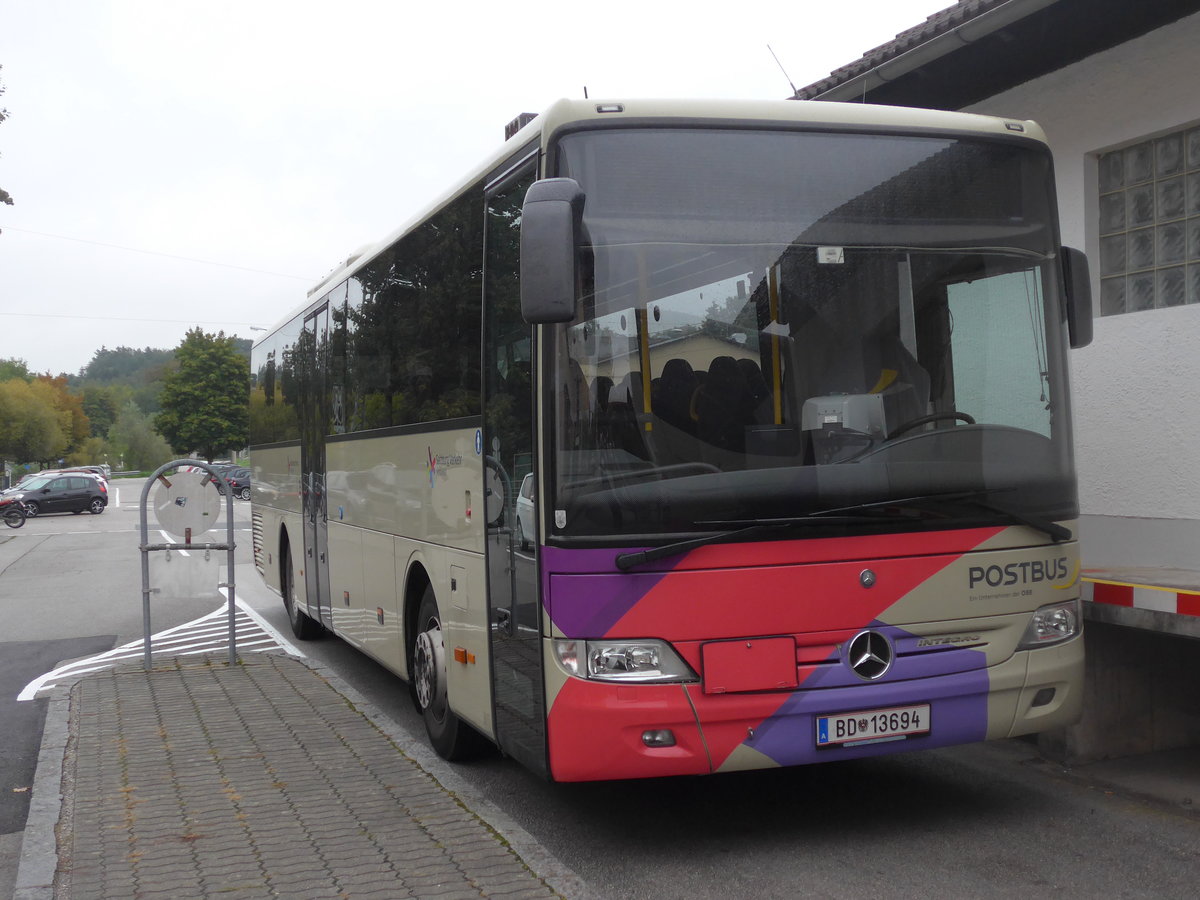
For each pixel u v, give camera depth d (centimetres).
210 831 535
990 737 505
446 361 642
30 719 842
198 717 783
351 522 874
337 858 494
